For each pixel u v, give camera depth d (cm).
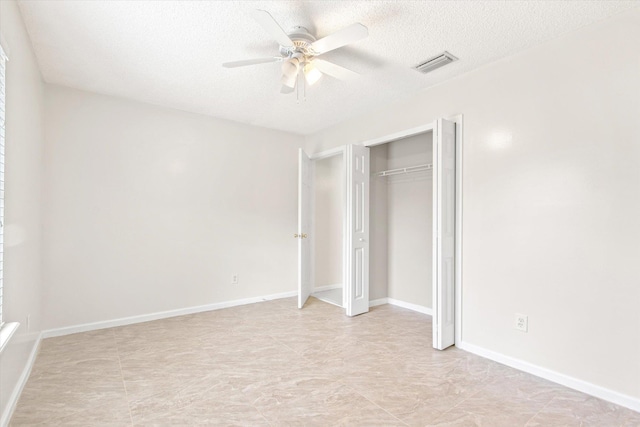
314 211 498
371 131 382
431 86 314
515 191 251
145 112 358
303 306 420
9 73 186
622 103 202
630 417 188
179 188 380
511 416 189
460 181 286
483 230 271
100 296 331
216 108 376
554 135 231
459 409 195
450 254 286
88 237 325
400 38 233
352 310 374
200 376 235
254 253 438
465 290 283
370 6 197
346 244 398
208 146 402
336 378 232
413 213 404
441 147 277
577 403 202
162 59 262
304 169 445
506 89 258
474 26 218
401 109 345
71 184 317
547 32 224
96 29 220
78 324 320
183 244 383
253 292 438
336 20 212
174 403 201
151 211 362
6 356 182
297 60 231
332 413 191
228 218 417
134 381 227
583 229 216
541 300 236
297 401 204
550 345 230
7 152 185
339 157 527
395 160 427
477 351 273
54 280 308
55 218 308
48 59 261
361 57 260
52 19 209
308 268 482
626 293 199
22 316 222
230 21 211
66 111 314
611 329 204
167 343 294
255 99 347
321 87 316
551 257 231
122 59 262
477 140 276
